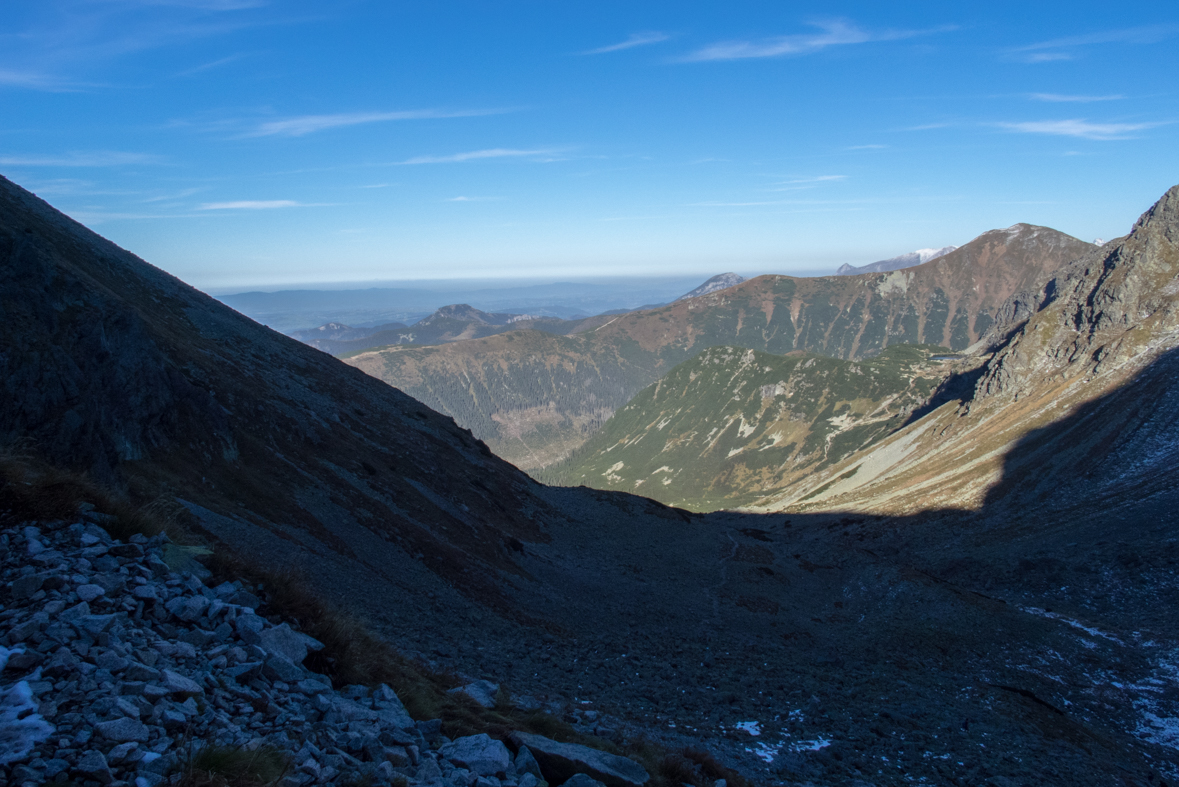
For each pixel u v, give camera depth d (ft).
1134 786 121.39
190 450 145.28
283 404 214.28
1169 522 342.23
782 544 385.29
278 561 115.65
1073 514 400.88
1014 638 208.33
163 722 26.73
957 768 108.78
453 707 47.14
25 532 35.65
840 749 104.78
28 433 105.09
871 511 532.73
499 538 224.94
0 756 21.89
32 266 132.36
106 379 131.34
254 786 25.17
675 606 225.35
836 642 211.82
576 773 41.01
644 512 360.69
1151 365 524.11
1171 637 217.77
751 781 71.82
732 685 136.15
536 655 126.11
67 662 27.50
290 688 35.06
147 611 34.71
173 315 243.40
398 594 132.16
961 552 398.01
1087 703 169.48
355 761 31.17
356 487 189.37
